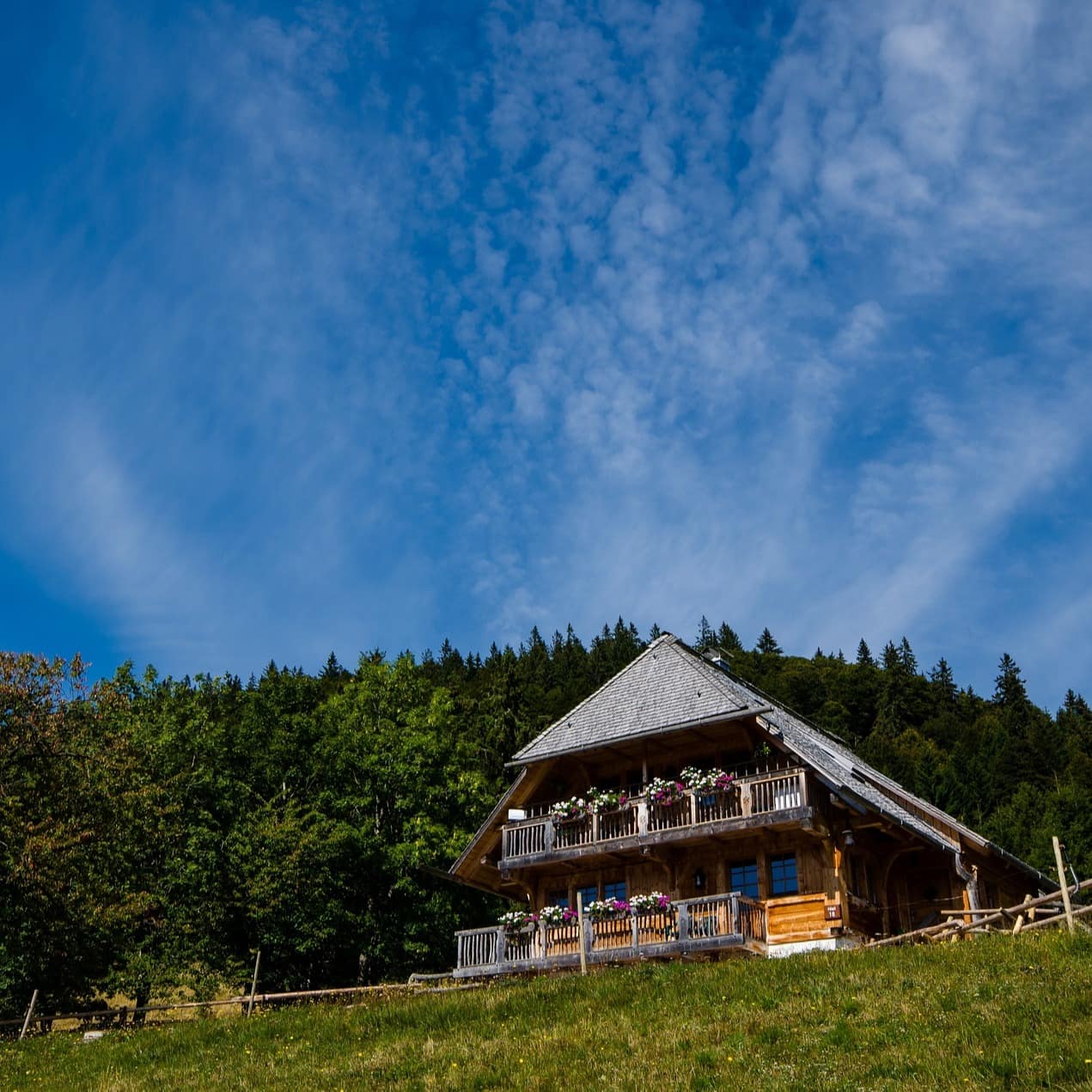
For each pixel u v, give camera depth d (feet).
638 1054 62.90
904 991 66.54
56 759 126.41
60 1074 81.61
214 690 184.55
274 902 143.23
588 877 118.32
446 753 173.78
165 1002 138.92
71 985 131.13
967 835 116.57
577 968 103.40
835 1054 57.36
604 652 422.82
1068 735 331.98
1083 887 76.07
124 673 171.22
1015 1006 59.26
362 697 179.32
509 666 354.95
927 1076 51.65
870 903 108.37
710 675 115.14
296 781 171.42
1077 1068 49.24
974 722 376.48
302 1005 105.09
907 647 472.85
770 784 104.88
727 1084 55.06
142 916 143.95
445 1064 67.67
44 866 117.80
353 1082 67.15
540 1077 61.41
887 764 292.20
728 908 98.17
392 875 161.07
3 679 122.83
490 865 122.83
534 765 119.34
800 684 379.96
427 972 159.12
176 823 148.56
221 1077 73.15
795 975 75.05
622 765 120.98
